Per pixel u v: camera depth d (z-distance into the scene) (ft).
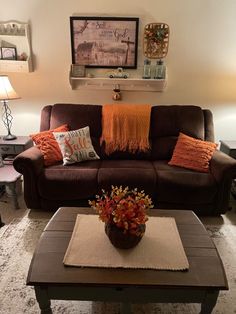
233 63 9.88
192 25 9.42
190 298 4.09
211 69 9.98
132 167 8.13
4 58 9.80
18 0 9.20
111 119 9.04
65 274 3.98
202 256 4.42
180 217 5.58
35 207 7.88
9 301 5.03
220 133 10.72
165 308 5.00
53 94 10.43
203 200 7.49
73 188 7.41
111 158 9.12
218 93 10.28
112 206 4.43
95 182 7.47
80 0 9.20
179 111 9.27
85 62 9.91
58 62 9.99
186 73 10.04
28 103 10.56
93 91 10.33
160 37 9.55
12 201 8.41
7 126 10.20
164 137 9.25
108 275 3.99
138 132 9.02
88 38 9.60
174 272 4.07
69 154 8.19
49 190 7.43
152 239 4.77
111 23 9.39
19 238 6.81
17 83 10.28
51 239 4.73
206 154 8.14
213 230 7.34
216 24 9.39
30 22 9.46
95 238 4.75
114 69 10.00
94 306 5.01
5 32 9.48
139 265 4.15
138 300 4.14
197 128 9.14
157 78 9.75
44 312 4.27
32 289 5.30
